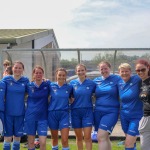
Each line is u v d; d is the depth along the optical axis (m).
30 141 7.11
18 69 7.12
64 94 7.08
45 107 7.14
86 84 7.11
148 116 5.80
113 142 9.80
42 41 17.28
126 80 6.62
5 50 11.08
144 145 5.86
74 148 8.91
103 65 6.94
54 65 11.34
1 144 9.16
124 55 11.02
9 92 7.09
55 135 7.17
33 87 7.11
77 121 7.16
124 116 6.66
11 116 7.10
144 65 5.91
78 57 11.17
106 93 6.86
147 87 5.84
